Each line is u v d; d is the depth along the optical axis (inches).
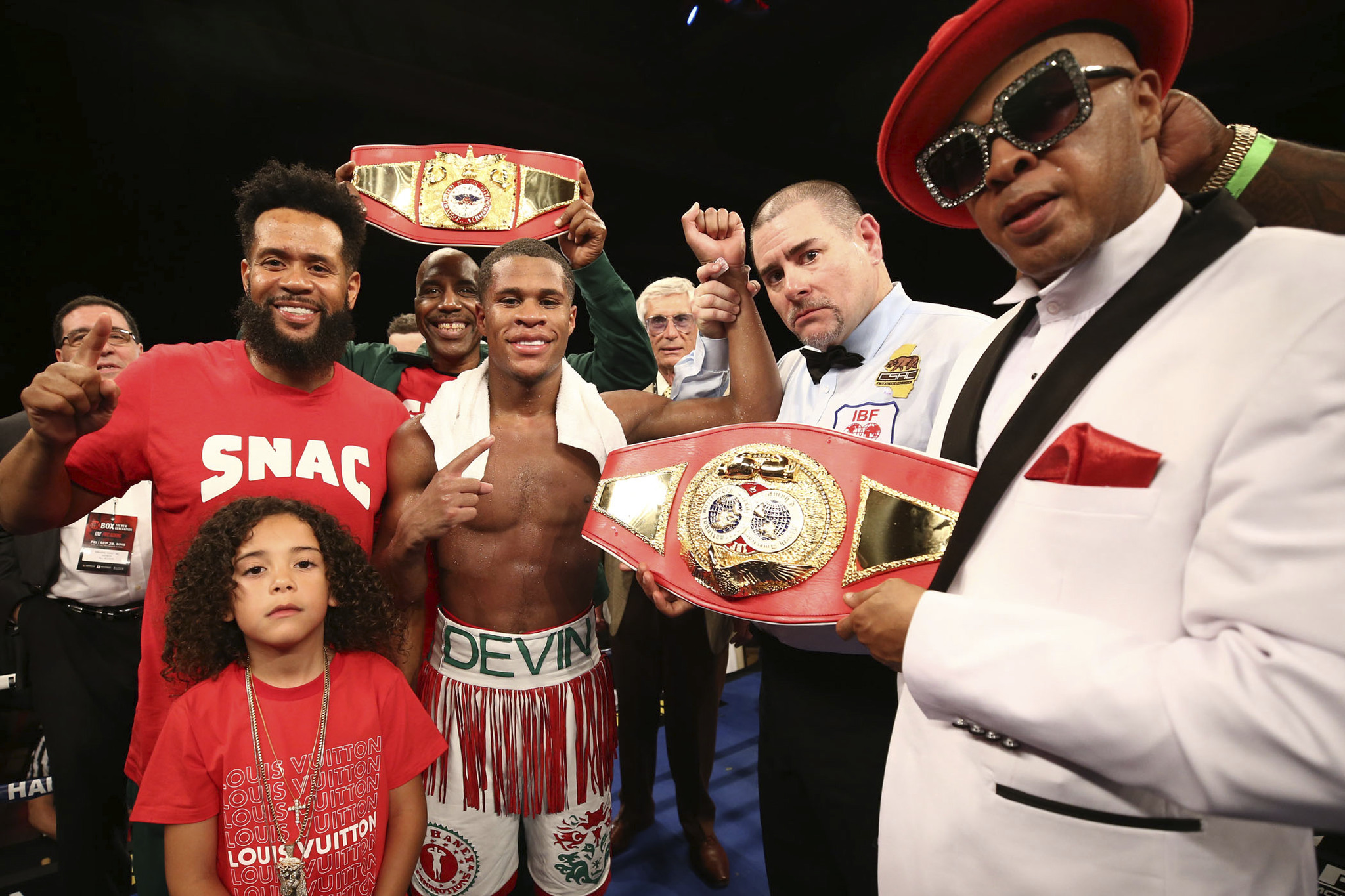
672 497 51.3
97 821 80.8
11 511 50.3
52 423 43.2
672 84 229.3
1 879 84.7
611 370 92.9
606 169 265.9
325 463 58.3
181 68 193.5
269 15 188.2
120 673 83.3
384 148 74.0
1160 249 31.7
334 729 48.9
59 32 178.2
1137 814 27.7
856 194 265.1
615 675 101.8
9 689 89.9
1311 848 29.5
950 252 285.7
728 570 45.8
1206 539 25.5
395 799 52.4
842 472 46.1
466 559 62.2
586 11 209.8
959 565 34.0
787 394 71.9
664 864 96.9
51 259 210.8
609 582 101.9
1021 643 27.3
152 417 55.1
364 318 320.8
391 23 200.1
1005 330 42.7
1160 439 27.9
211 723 46.3
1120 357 30.5
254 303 56.0
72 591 82.0
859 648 53.2
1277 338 25.4
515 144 237.8
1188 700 23.6
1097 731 25.0
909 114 37.1
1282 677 21.9
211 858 46.1
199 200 227.9
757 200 288.0
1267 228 30.1
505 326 60.8
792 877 58.5
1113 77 30.2
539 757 60.9
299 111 218.4
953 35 32.4
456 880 60.9
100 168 207.9
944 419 45.4
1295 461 23.2
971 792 31.1
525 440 63.9
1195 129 36.5
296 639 47.5
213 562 47.8
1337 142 167.6
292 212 57.2
